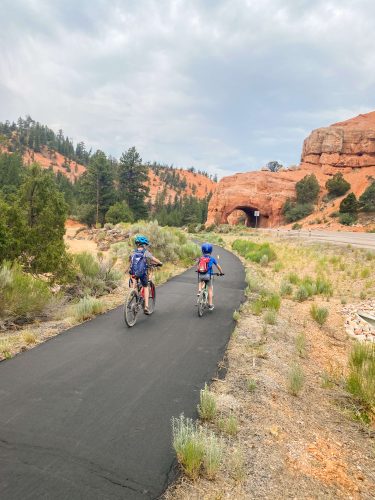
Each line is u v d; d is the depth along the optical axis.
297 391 5.00
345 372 6.41
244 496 2.91
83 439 3.45
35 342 6.32
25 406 4.03
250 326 8.05
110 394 4.43
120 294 11.02
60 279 10.83
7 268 8.61
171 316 8.52
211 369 5.41
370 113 136.25
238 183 111.50
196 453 3.10
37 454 3.19
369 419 4.76
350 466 3.60
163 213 132.38
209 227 93.12
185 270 17.34
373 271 16.81
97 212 87.44
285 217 98.62
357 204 75.12
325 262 20.25
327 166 120.06
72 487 2.81
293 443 3.79
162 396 4.45
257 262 22.95
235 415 4.14
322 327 9.43
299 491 3.06
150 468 3.10
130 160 96.31
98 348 6.07
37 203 12.69
